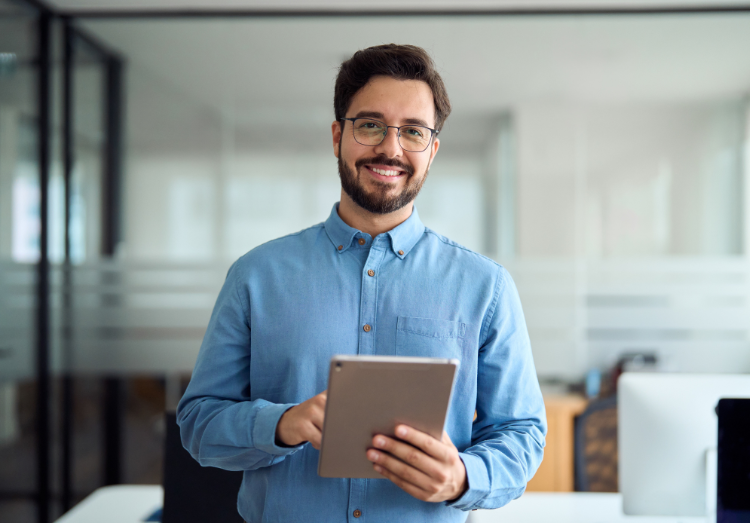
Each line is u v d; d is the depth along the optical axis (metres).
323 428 0.86
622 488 1.46
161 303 3.13
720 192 3.00
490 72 3.08
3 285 2.97
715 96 3.01
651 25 3.04
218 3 3.04
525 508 1.69
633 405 1.44
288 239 1.19
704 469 1.42
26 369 3.05
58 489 3.14
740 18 3.00
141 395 3.14
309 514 1.05
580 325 3.04
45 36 3.08
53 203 3.12
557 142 3.06
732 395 1.43
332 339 1.08
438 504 1.06
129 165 3.13
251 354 1.10
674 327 3.01
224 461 1.05
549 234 3.05
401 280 1.12
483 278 1.12
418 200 3.07
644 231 3.02
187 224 3.13
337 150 1.17
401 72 1.06
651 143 3.04
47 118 3.09
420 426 0.88
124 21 3.13
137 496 1.85
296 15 3.12
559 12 3.06
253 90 3.12
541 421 1.13
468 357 1.09
